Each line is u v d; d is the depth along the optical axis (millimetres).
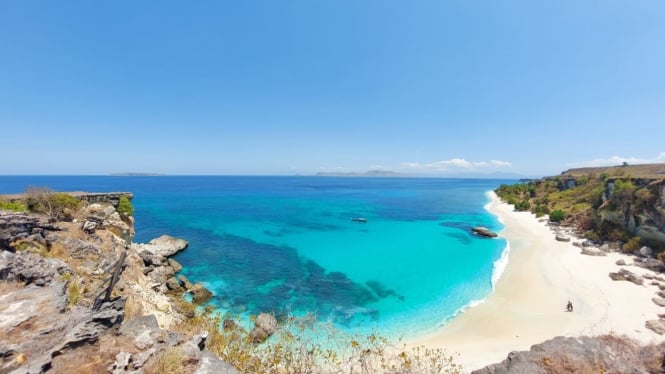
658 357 11836
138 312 18922
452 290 32562
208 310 19359
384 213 92000
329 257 45594
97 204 34781
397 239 57125
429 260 43781
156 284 29609
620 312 25734
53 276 15273
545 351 12133
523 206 90750
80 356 8352
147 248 42875
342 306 29391
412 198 146375
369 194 172250
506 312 26922
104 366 8211
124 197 41594
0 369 7445
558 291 30328
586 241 48688
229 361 11367
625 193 47312
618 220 48094
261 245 51844
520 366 11562
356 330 24844
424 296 31438
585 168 157250
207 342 12133
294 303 30031
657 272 34594
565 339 12844
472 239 56500
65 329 9078
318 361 16109
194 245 50750
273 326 21078
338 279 36594
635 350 12898
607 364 11281
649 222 41906
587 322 24484
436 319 26500
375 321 26422
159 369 8305
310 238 57625
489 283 33906
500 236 57719
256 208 100938
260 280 36062
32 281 14195
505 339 22922
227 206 105375
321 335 19781
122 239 31750
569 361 11453
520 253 44969
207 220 74688
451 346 22281
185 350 9141
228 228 65250
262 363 12336
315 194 169875
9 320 9156
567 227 60969
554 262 39250
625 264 37250
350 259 44625
